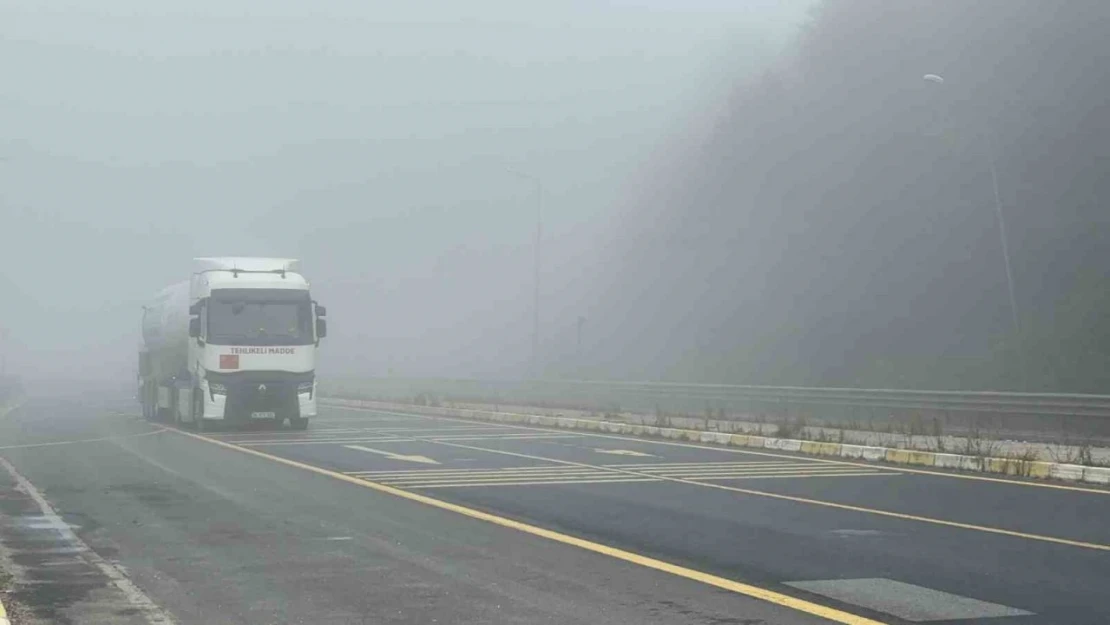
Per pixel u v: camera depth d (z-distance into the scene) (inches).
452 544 486.3
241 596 389.7
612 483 701.9
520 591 393.1
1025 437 982.4
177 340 1375.5
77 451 992.2
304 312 1246.9
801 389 1342.3
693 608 366.3
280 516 573.0
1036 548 469.1
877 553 458.9
